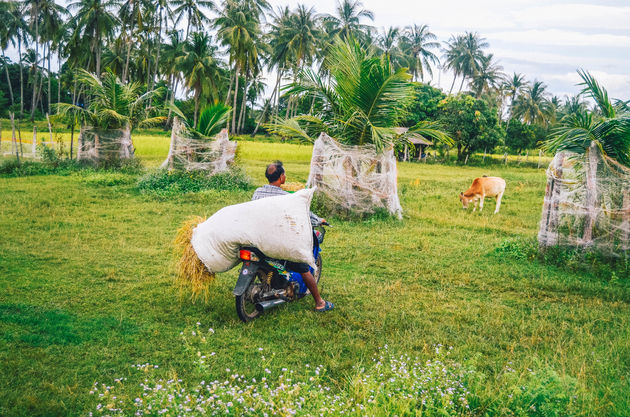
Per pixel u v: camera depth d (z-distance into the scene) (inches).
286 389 119.2
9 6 2135.8
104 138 667.4
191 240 181.9
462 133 1619.1
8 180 538.3
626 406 114.8
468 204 526.6
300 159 1206.9
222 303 192.4
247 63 1927.9
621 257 268.4
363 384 121.4
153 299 193.8
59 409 114.0
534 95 2202.3
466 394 121.4
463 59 2503.7
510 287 230.8
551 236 285.0
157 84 1989.4
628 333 171.0
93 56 1843.0
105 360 140.6
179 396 113.4
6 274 217.0
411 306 198.1
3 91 2632.9
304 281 184.2
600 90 302.7
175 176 526.3
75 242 281.0
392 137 396.2
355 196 403.9
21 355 139.9
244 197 477.1
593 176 272.5
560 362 146.3
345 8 2046.0
